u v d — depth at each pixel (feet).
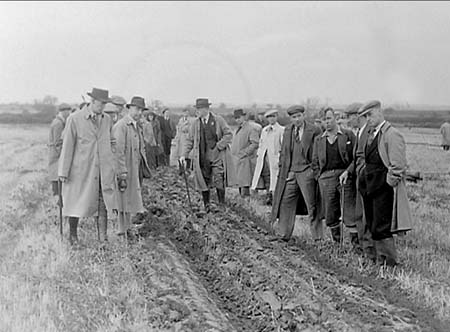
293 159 29.81
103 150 27.71
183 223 33.40
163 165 63.93
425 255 25.62
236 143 43.75
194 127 37.32
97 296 20.61
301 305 20.42
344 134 27.81
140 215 34.40
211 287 24.17
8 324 18.19
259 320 20.26
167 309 19.86
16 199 32.01
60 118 33.71
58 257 24.40
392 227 24.03
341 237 28.02
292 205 30.32
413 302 20.85
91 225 31.40
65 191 27.48
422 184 30.27
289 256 27.50
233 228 32.94
